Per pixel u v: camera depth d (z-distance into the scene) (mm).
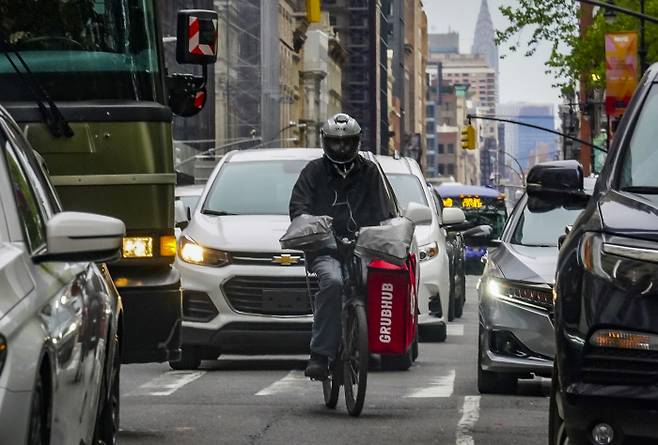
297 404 19391
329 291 18219
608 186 11750
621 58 76500
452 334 34469
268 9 149125
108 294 11859
